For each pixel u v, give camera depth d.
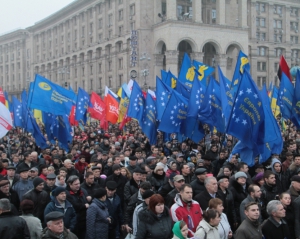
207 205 8.13
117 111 24.41
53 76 95.88
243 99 11.43
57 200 8.21
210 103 16.31
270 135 12.01
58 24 91.69
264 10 78.06
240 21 65.06
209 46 67.75
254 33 76.19
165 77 21.47
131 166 12.55
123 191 10.77
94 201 8.42
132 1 65.69
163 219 6.98
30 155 13.17
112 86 72.50
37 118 25.02
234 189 9.10
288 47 80.19
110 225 9.06
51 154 16.47
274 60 78.56
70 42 87.69
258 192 8.12
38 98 17.50
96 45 76.88
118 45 71.19
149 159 12.73
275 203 7.14
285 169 12.73
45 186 9.66
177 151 15.68
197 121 16.62
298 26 82.88
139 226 6.93
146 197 7.59
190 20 63.28
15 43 113.69
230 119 11.47
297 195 8.51
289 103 18.17
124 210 10.22
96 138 24.98
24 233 6.76
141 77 61.66
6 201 6.75
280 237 7.13
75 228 8.80
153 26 61.72
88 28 80.44
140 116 19.03
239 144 12.05
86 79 80.38
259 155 12.52
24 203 7.45
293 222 8.02
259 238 6.72
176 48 58.00
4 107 12.68
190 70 20.70
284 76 18.31
